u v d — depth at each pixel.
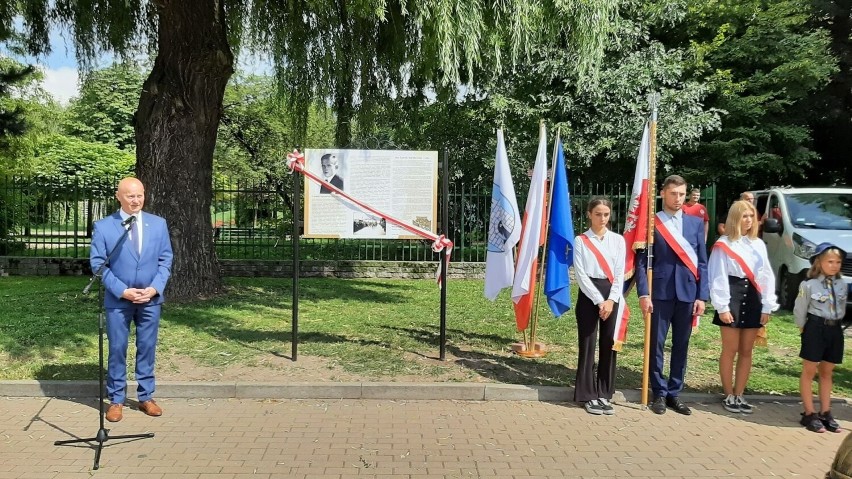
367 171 6.78
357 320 8.83
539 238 6.81
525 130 16.25
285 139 23.48
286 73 12.96
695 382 6.34
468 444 4.75
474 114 16.86
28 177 18.62
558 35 9.67
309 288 11.99
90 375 6.05
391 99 13.78
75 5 10.93
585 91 15.11
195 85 9.71
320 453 4.52
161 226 5.32
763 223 10.73
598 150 15.41
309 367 6.41
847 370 6.90
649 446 4.78
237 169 26.52
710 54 17.89
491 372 6.39
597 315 5.54
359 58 12.45
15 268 13.89
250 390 5.76
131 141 41.03
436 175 6.85
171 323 8.23
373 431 4.99
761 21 17.34
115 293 4.96
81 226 15.45
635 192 5.71
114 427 4.98
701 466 4.42
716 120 15.18
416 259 14.79
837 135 20.70
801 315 5.29
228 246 14.49
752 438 4.99
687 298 5.55
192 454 4.48
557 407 5.68
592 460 4.49
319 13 11.29
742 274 5.52
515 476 4.19
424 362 6.70
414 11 8.54
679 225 5.62
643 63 15.38
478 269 13.95
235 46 12.81
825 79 17.83
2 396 5.71
